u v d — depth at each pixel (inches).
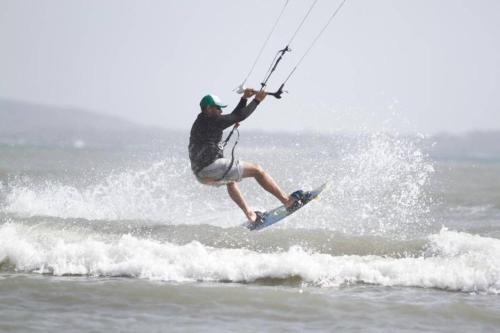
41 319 886.4
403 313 936.3
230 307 956.0
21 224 1365.7
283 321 897.5
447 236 1269.7
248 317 912.3
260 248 1254.9
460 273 1083.3
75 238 1286.9
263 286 1073.5
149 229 1354.6
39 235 1296.8
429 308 959.0
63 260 1165.1
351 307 960.9
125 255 1171.3
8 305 946.1
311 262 1117.1
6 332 829.8
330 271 1110.4
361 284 1093.8
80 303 963.3
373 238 1278.3
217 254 1186.6
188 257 1159.0
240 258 1141.7
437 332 863.1
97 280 1092.5
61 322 876.0
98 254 1167.0
